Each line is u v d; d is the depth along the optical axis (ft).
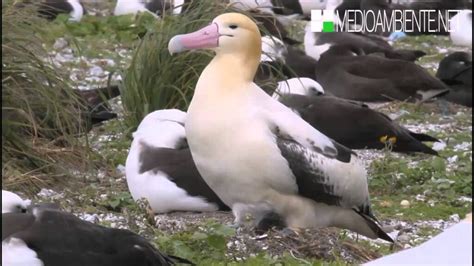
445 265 21.84
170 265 32.65
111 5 94.38
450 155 54.65
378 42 77.56
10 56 47.75
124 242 31.50
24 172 46.44
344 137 53.78
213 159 36.96
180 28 53.11
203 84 37.22
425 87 65.87
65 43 74.33
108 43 77.30
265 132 36.63
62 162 47.67
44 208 32.19
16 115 47.21
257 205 37.50
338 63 66.90
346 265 34.40
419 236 40.93
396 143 53.72
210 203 42.22
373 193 47.83
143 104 52.95
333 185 37.86
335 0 91.76
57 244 30.81
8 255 30.40
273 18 65.00
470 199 47.26
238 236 37.06
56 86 48.85
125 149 51.70
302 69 67.36
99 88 55.83
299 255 35.99
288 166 36.81
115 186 46.52
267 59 60.08
